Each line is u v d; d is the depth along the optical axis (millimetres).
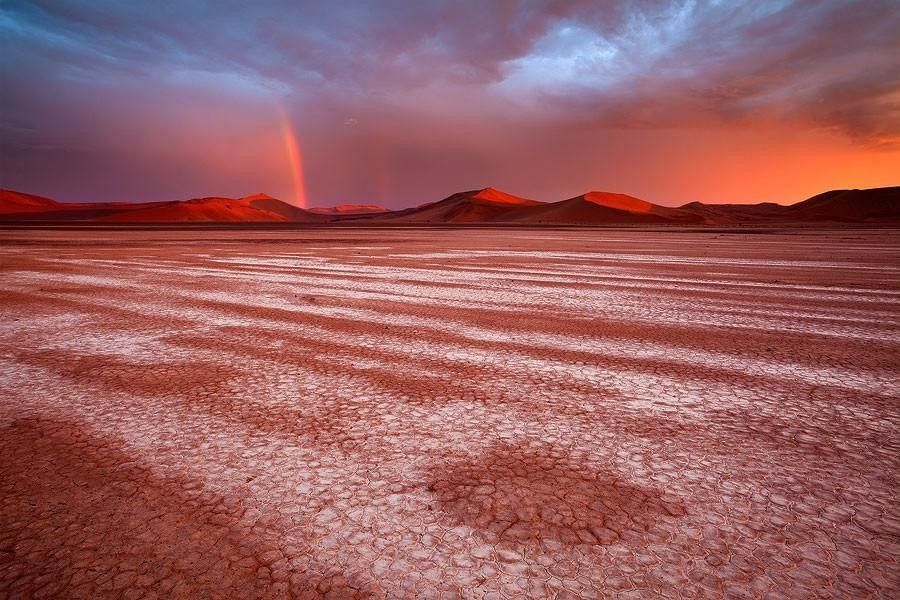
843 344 8648
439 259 25156
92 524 3523
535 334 9320
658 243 39938
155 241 40938
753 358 7789
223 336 9078
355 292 14234
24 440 4871
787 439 4930
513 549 3275
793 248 33562
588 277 17797
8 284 15539
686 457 4555
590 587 2924
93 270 19500
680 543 3338
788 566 3111
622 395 6148
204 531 3451
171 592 2877
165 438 4926
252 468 4340
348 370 7105
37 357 7711
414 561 3154
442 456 4570
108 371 7039
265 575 3020
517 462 4465
